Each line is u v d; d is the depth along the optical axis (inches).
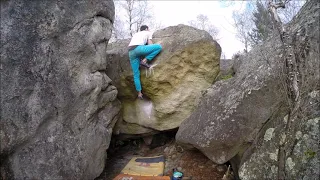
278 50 135.1
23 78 115.4
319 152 103.1
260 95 133.0
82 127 146.4
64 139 133.6
